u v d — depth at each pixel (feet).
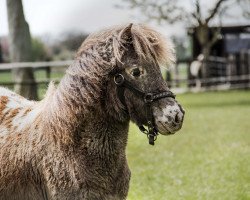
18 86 52.34
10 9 55.16
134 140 35.09
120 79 12.46
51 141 13.00
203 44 85.87
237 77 83.56
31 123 13.73
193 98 71.31
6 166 13.60
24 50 55.62
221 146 34.94
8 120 14.28
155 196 22.79
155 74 12.30
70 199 12.73
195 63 85.10
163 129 12.13
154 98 12.16
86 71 12.68
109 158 12.92
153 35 12.47
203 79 82.69
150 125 12.32
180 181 25.18
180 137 38.86
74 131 12.79
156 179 25.89
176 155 32.07
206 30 84.84
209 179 25.75
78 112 12.73
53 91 13.79
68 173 12.73
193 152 33.04
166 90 12.29
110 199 13.00
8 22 55.57
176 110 12.07
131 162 30.09
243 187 24.07
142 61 12.21
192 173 27.09
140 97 12.30
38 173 13.19
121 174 13.26
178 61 85.56
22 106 14.76
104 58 12.59
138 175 26.76
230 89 83.56
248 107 58.44
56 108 13.00
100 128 12.80
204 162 29.86
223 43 95.96
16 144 13.60
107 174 12.91
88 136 12.76
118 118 12.79
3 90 15.46
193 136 39.27
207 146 35.12
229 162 29.58
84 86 12.71
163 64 12.66
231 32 96.43
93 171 12.74
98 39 12.80
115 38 12.46
